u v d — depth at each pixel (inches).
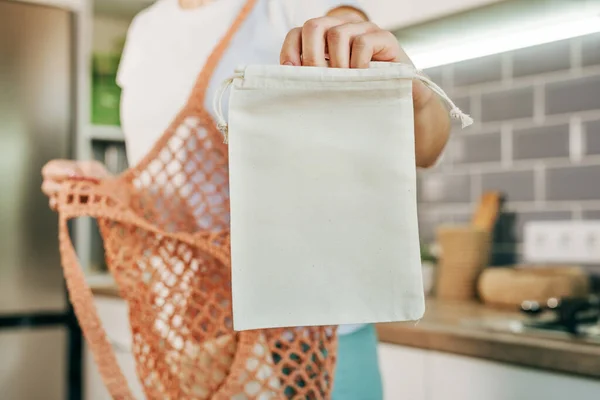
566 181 58.9
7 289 69.1
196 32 26.4
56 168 22.8
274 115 17.3
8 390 68.6
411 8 45.1
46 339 70.3
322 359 19.8
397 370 45.8
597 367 34.4
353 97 17.4
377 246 17.7
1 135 69.6
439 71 68.6
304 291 17.6
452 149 68.2
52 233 71.6
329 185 17.6
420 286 17.6
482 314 50.8
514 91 62.6
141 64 29.0
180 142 22.3
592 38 56.7
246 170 17.3
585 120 57.5
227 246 19.6
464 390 41.1
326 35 18.3
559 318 43.2
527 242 61.4
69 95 73.0
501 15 42.6
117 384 22.1
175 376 20.7
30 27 71.1
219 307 20.1
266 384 19.3
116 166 80.7
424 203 70.8
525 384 37.8
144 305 21.3
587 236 57.2
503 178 63.7
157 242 21.1
